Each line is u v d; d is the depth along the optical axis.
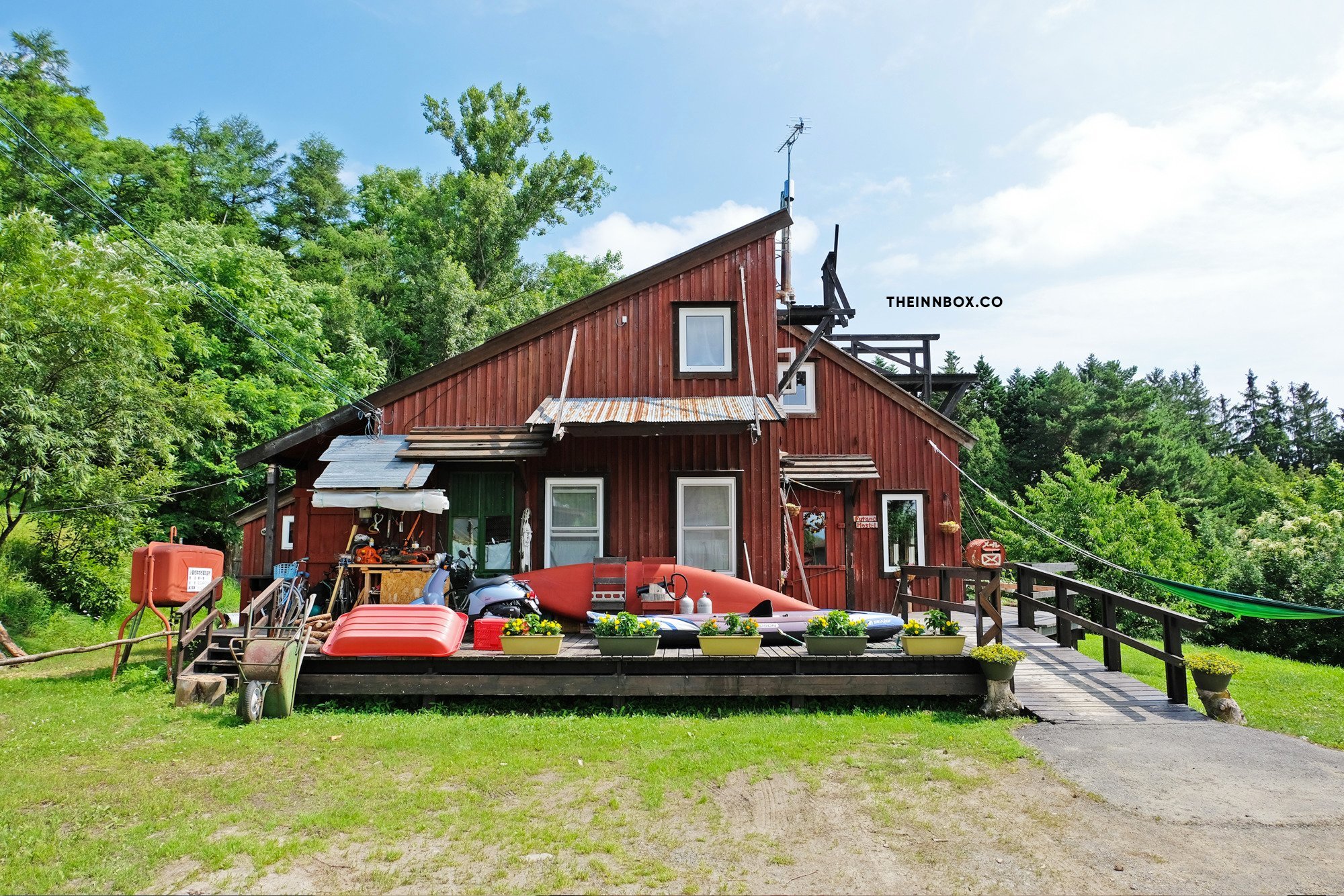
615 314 13.02
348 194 39.53
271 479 12.52
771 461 12.77
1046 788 6.55
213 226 26.84
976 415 49.09
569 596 11.42
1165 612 9.57
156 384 16.41
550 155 37.12
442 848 5.33
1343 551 19.75
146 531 19.14
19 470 12.66
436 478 12.47
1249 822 5.89
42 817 5.75
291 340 25.95
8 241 13.58
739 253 13.25
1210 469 42.69
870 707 9.25
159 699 9.34
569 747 7.48
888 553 16.50
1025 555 22.70
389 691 8.91
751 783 6.61
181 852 5.19
